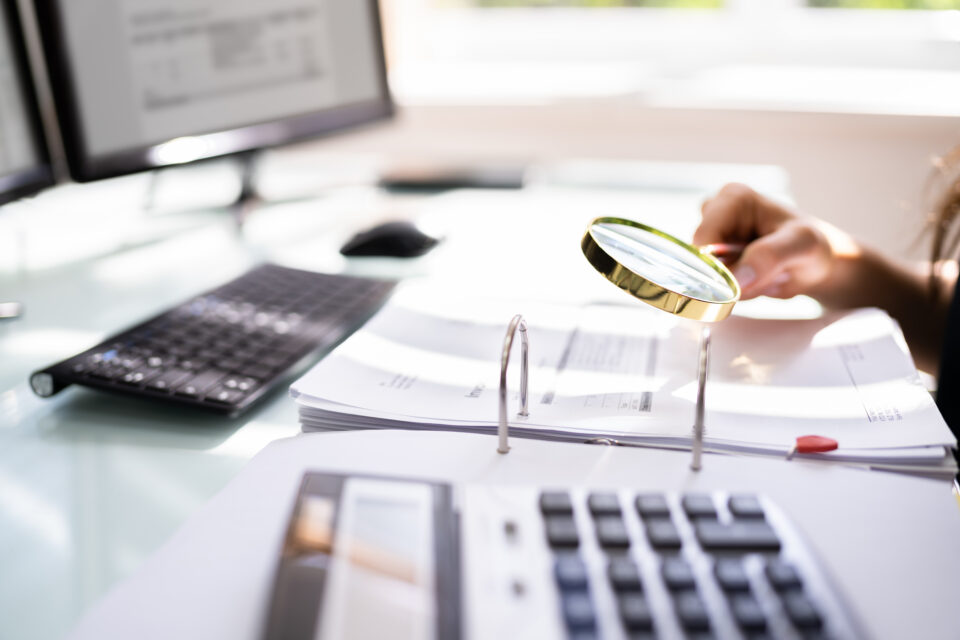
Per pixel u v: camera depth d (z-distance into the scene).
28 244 0.90
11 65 0.75
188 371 0.54
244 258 0.85
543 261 0.81
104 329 0.66
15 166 0.76
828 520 0.36
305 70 0.98
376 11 1.05
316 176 1.18
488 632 0.26
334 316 0.66
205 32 0.88
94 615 0.29
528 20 1.78
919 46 1.64
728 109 1.50
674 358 0.55
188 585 0.31
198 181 1.16
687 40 1.73
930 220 0.95
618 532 0.32
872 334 0.58
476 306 0.64
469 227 0.94
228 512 0.35
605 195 1.06
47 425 0.50
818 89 1.57
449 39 1.79
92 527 0.39
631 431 0.43
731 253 0.65
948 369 0.70
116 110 0.82
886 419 0.45
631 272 0.46
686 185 1.10
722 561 0.30
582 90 1.57
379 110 1.08
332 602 0.27
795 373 0.52
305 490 0.33
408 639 0.26
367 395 0.47
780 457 0.42
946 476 0.41
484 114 1.56
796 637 0.27
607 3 1.76
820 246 0.66
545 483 0.37
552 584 0.29
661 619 0.28
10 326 0.67
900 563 0.33
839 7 1.69
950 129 1.42
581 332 0.59
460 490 0.34
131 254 0.86
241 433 0.49
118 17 0.81
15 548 0.37
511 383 0.50
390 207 1.02
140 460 0.45
